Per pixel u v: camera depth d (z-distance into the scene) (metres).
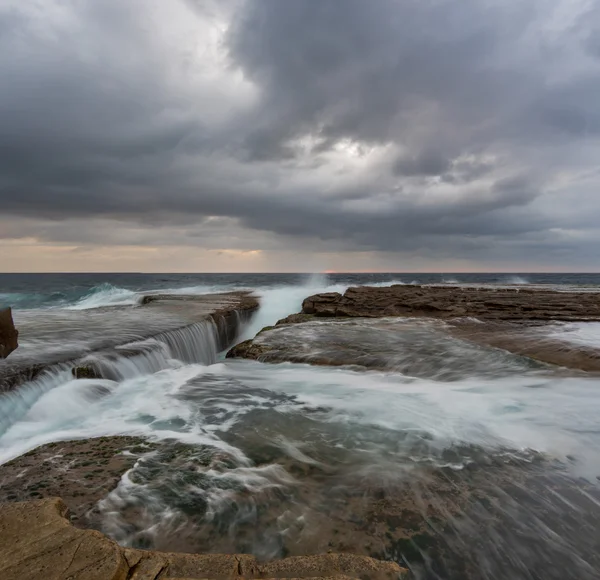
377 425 5.53
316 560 2.58
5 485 3.73
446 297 22.41
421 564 2.84
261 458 4.47
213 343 13.67
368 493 3.76
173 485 3.80
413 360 8.92
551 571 2.82
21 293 31.75
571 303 18.78
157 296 24.27
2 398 5.51
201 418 5.80
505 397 6.63
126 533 3.07
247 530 3.16
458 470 4.25
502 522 3.34
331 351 9.83
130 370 8.15
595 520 3.40
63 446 4.72
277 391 7.17
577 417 5.73
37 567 2.18
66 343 8.88
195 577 2.28
